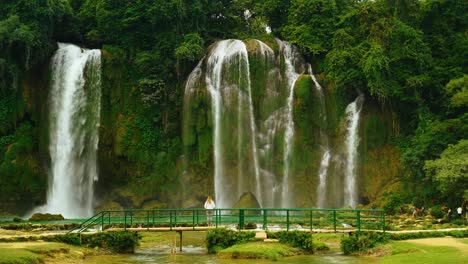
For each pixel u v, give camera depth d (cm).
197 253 3238
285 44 6378
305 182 5922
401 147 5891
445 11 6681
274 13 6944
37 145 5878
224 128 6028
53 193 5866
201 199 5934
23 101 5834
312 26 6450
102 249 3238
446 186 4806
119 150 5956
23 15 5878
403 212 5247
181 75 6244
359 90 6106
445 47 6575
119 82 6128
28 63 5797
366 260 2909
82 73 6091
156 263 2830
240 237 3247
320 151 5997
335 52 6081
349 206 5538
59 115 6006
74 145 5997
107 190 6031
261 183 5941
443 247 2972
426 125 5781
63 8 6175
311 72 6334
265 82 6128
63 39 6397
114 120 6056
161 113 6159
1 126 5716
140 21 6359
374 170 5894
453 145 5131
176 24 6406
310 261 2881
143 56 6191
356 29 6350
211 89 6128
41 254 2745
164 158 6044
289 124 6041
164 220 4553
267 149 5997
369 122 5991
